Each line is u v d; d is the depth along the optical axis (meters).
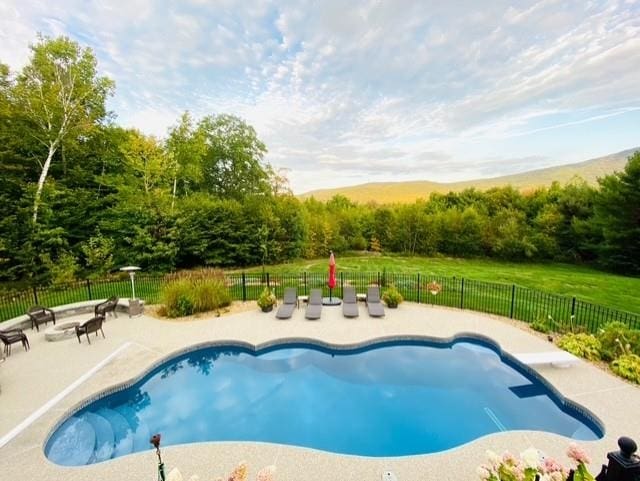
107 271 17.72
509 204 30.67
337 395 7.47
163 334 10.12
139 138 19.94
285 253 25.03
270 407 7.05
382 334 10.03
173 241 19.75
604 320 10.79
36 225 16.41
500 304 12.88
